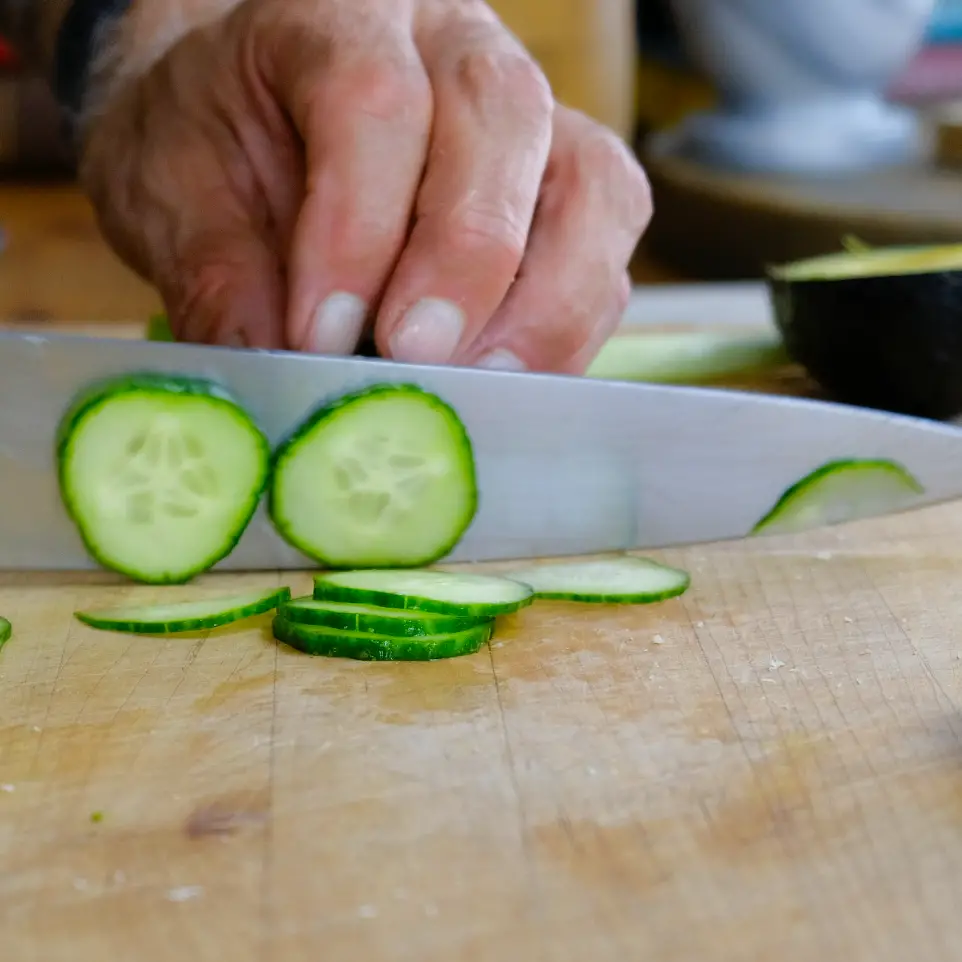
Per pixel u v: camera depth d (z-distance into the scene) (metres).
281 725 0.39
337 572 0.45
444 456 0.44
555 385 0.45
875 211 0.64
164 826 0.36
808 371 0.52
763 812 0.36
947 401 0.50
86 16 0.52
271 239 0.47
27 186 0.77
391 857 0.36
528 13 0.72
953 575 0.44
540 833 0.36
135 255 0.50
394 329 0.43
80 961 0.34
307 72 0.44
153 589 0.44
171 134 0.48
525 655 0.41
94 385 0.43
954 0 0.94
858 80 0.73
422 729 0.38
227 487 0.44
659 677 0.40
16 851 0.36
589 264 0.46
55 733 0.38
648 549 0.46
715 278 0.71
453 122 0.44
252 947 0.34
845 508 0.46
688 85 0.90
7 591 0.43
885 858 0.36
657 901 0.35
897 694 0.39
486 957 0.34
